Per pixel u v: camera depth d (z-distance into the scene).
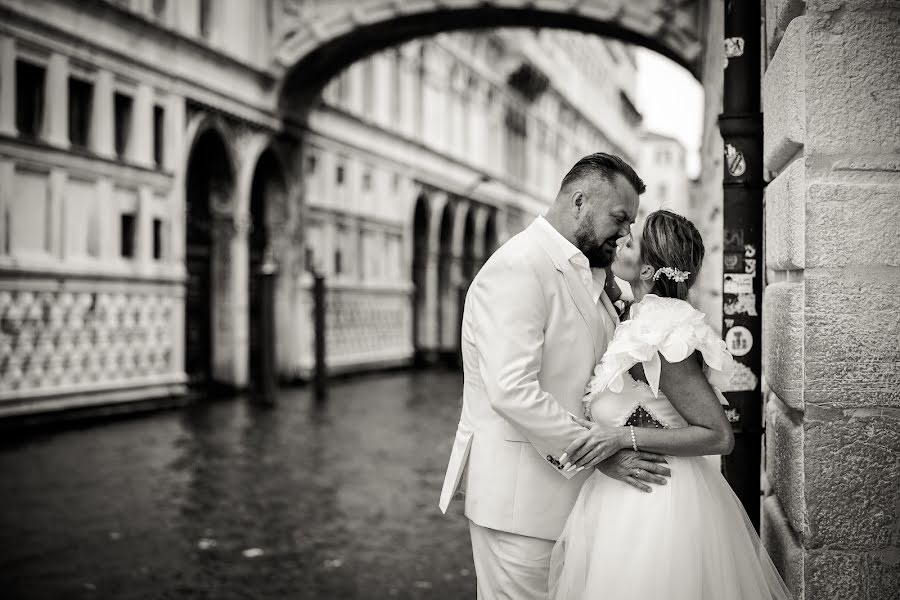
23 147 13.56
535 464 3.03
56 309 14.25
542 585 3.03
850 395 2.66
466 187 34.69
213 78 18.62
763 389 3.88
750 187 3.39
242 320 20.03
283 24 20.73
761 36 3.77
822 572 2.67
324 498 8.91
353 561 6.73
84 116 15.23
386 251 28.05
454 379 24.83
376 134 26.95
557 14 18.34
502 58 39.09
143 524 7.75
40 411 13.81
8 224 13.37
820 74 2.66
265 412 16.36
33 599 5.75
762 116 3.39
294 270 22.33
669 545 2.79
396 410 16.81
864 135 2.65
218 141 19.33
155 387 16.66
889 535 2.64
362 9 20.08
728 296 3.41
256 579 6.25
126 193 16.05
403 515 8.23
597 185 2.99
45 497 8.74
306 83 22.20
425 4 19.22
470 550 7.07
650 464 2.86
